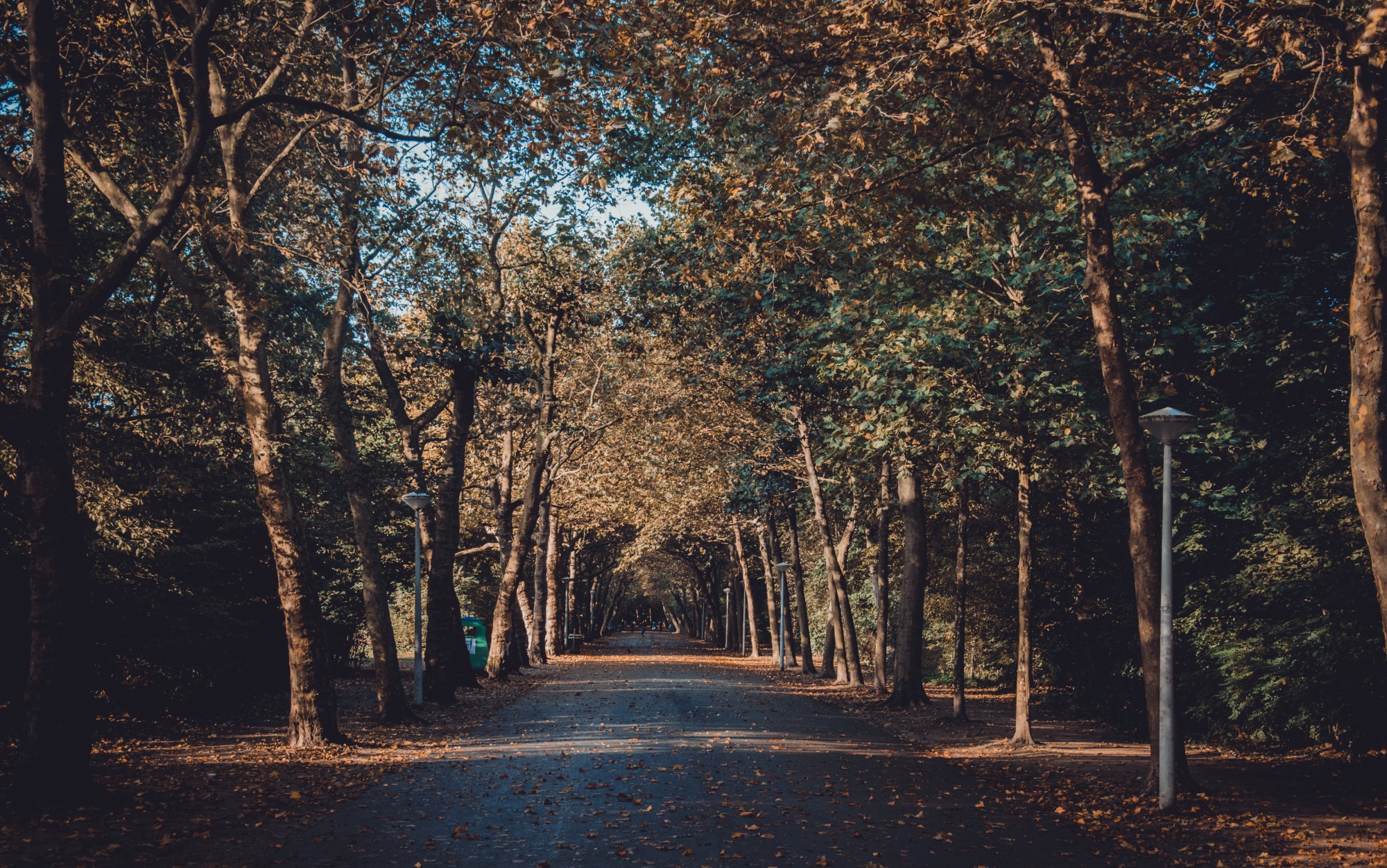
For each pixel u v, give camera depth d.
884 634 29.16
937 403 17.06
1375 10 8.66
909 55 11.48
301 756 15.41
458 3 12.09
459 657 29.55
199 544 20.72
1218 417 17.17
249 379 15.85
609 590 100.81
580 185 13.23
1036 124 14.55
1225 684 16.56
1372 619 14.01
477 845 9.40
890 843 9.67
